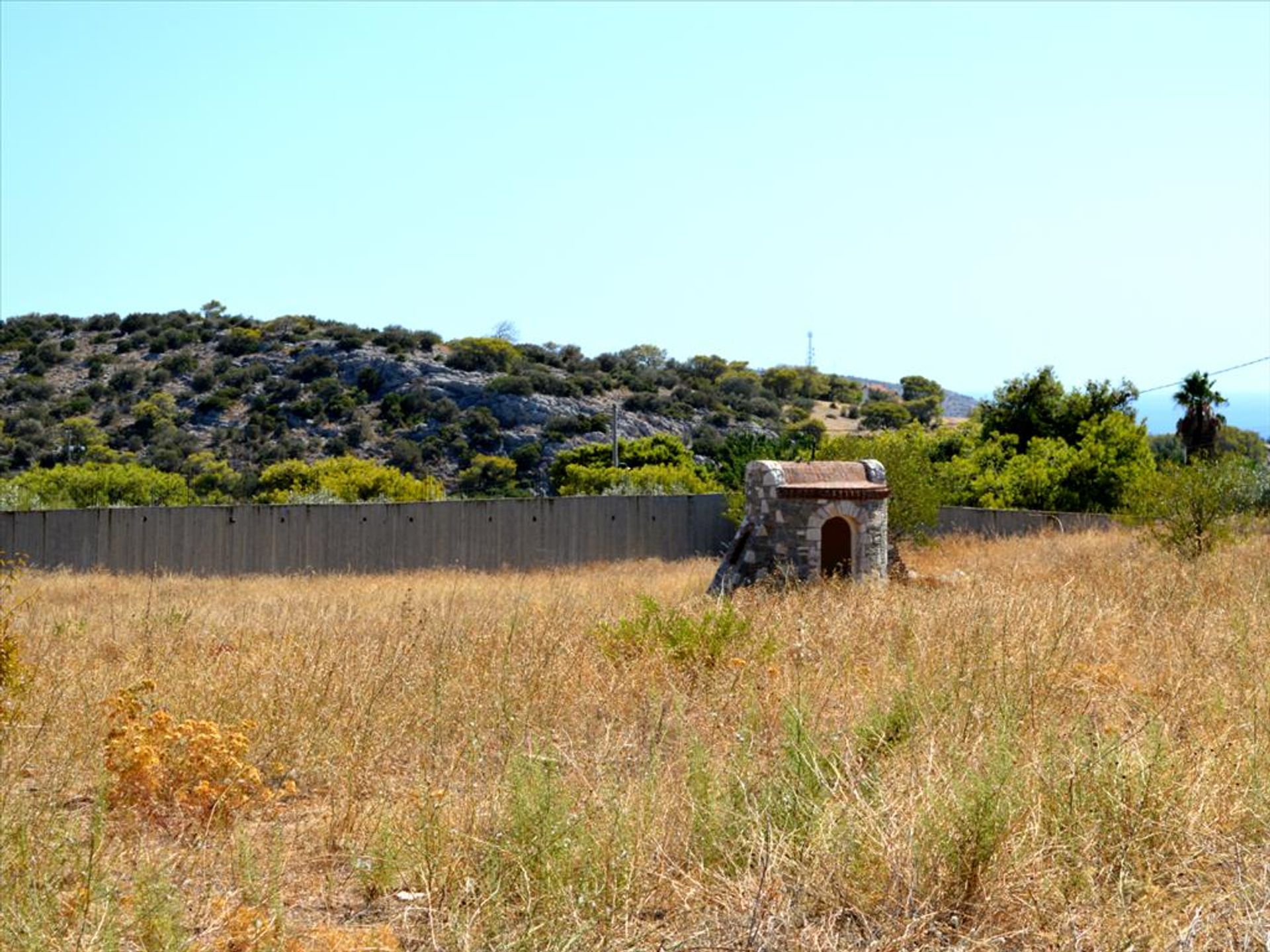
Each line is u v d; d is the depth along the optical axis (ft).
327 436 266.16
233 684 37.35
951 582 75.00
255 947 18.53
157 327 320.70
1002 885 20.66
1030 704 30.76
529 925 19.57
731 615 44.32
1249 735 28.71
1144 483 87.81
